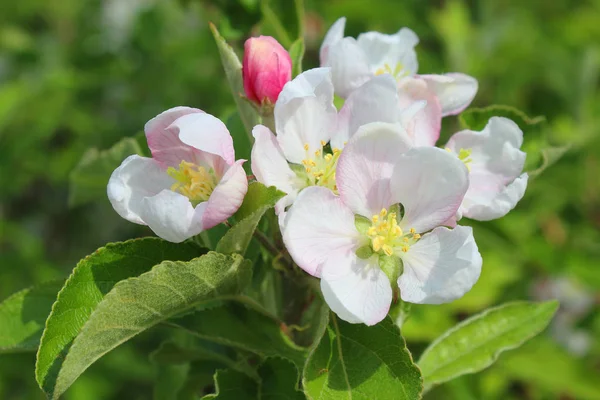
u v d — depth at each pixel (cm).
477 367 35
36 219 73
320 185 32
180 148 31
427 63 47
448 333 35
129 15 75
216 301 33
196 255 31
